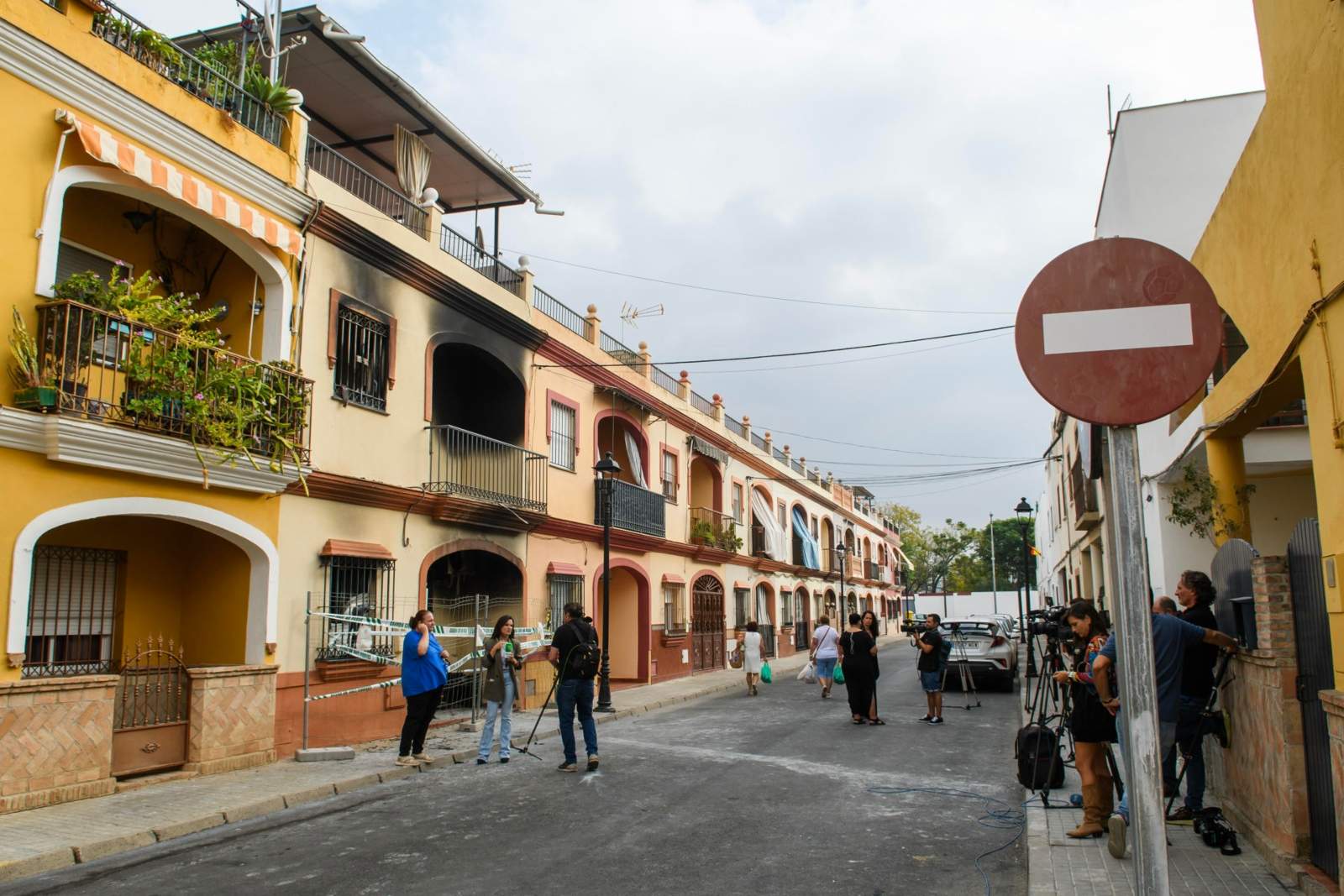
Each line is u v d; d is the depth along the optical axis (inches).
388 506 553.6
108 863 282.5
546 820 331.0
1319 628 215.6
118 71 392.8
